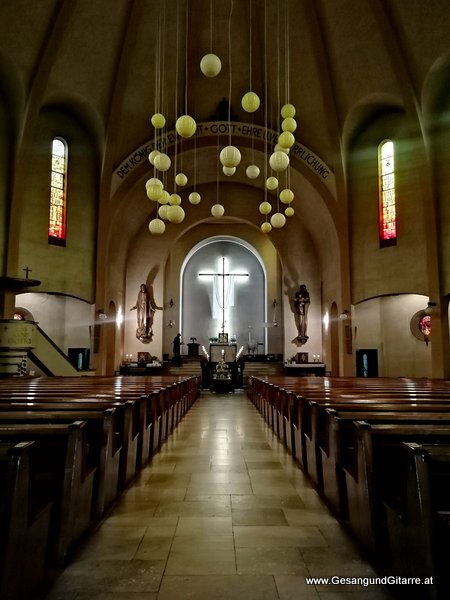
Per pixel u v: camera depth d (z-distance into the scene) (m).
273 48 15.10
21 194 13.27
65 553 2.64
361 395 5.25
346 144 16.12
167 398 7.48
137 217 19.06
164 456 5.87
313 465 4.53
